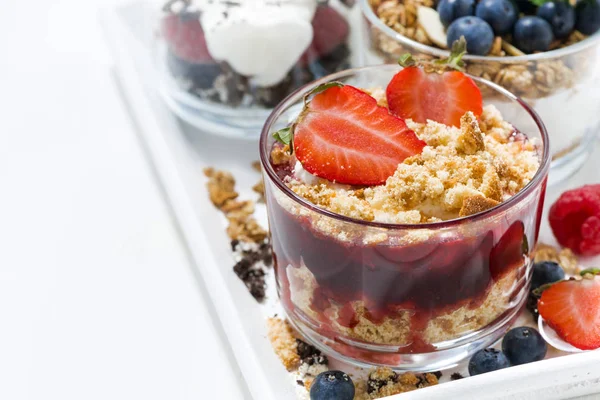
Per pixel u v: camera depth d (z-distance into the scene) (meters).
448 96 0.46
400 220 0.42
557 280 0.48
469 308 0.44
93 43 0.65
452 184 0.43
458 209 0.43
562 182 0.53
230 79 0.54
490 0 0.50
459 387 0.43
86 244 0.52
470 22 0.50
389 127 0.44
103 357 0.47
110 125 0.59
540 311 0.46
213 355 0.47
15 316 0.49
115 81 0.62
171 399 0.46
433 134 0.45
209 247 0.49
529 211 0.43
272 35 0.52
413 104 0.46
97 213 0.53
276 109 0.46
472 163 0.43
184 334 0.48
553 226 0.50
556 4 0.50
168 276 0.50
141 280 0.50
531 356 0.45
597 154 0.54
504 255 0.43
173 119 0.57
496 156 0.44
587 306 0.45
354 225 0.42
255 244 0.50
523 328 0.45
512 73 0.50
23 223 0.53
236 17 0.53
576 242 0.49
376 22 0.52
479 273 0.43
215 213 0.52
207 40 0.53
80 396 0.46
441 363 0.45
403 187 0.43
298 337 0.47
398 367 0.45
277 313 0.48
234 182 0.54
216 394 0.46
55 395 0.46
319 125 0.44
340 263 0.43
